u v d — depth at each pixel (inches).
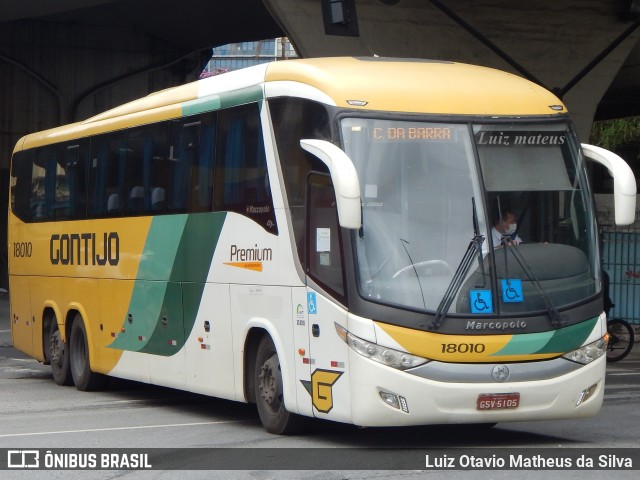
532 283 465.7
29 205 862.5
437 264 458.0
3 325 1323.8
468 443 502.0
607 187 2057.1
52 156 823.1
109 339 718.5
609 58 1151.0
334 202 469.4
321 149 458.9
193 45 1774.1
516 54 1106.7
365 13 1037.2
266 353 534.0
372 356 447.5
